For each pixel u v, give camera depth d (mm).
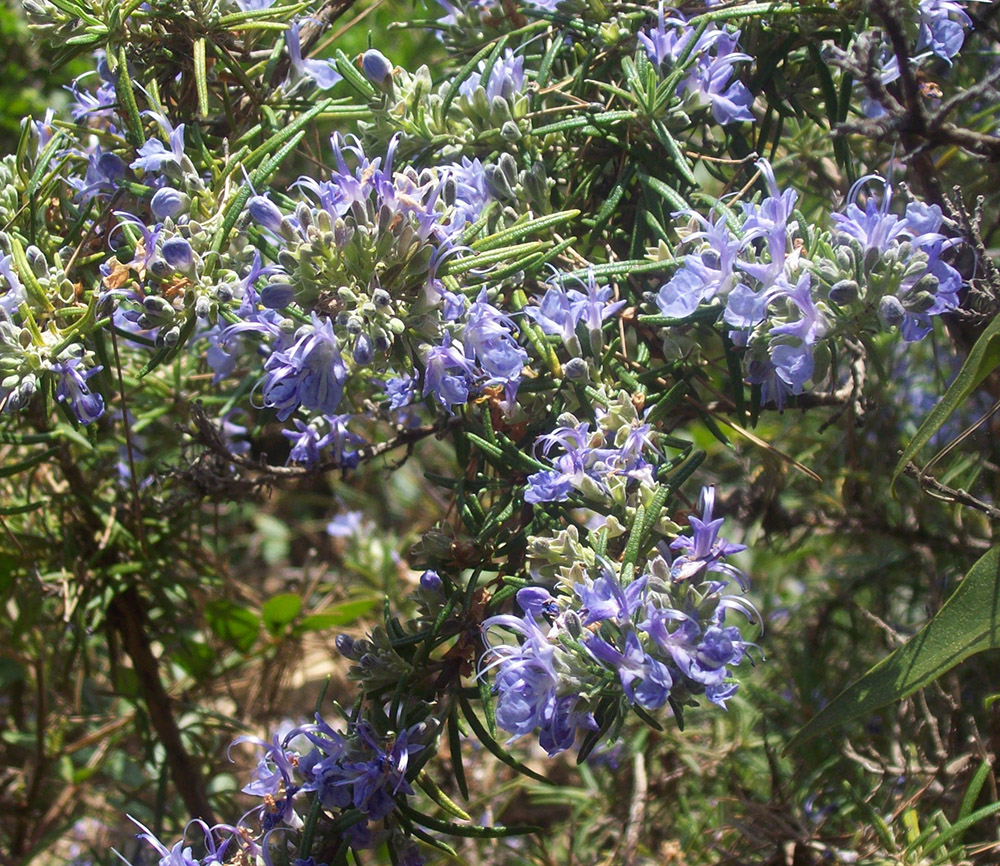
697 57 341
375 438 533
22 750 547
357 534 583
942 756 399
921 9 338
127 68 342
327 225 288
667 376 335
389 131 353
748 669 479
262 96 352
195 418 382
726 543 282
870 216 291
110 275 311
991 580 313
